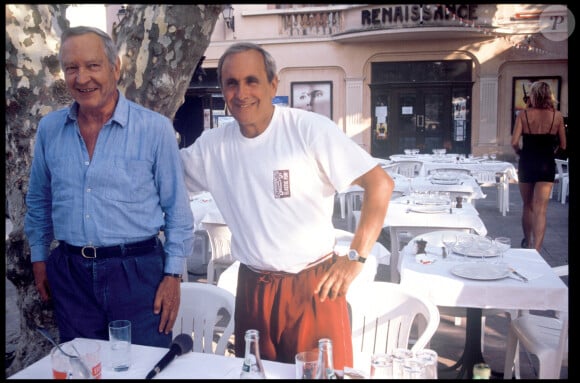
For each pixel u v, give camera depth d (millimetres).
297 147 2385
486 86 15859
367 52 16438
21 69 2986
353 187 7418
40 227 2707
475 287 3174
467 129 16203
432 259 3592
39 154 2578
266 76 2367
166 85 3271
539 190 6035
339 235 4641
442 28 14883
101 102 2414
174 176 2604
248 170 2441
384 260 4410
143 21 3189
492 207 10234
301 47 16781
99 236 2477
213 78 16766
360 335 3039
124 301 2523
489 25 15055
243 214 2480
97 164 2459
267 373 1994
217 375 1991
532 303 3127
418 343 2713
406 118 16531
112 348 2051
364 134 16781
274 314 2480
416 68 16328
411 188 7141
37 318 3311
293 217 2424
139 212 2527
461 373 3621
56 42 3057
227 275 3648
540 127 5965
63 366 1872
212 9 3232
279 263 2438
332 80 16828
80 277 2518
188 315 3002
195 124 14875
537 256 3717
